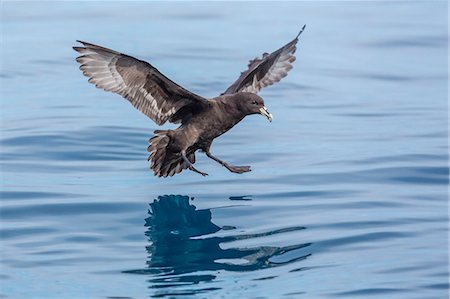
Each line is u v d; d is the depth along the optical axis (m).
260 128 19.39
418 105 21.05
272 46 25.25
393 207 15.15
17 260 13.26
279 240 13.93
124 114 19.77
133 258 13.37
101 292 12.31
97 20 27.97
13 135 18.20
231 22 28.16
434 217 14.72
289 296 12.16
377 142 18.39
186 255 13.45
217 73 22.59
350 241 13.87
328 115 20.28
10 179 16.12
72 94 21.17
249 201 15.42
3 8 29.50
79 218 14.67
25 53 24.39
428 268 12.95
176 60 23.72
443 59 25.09
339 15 29.78
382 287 12.38
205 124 14.22
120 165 17.08
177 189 15.98
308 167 17.00
